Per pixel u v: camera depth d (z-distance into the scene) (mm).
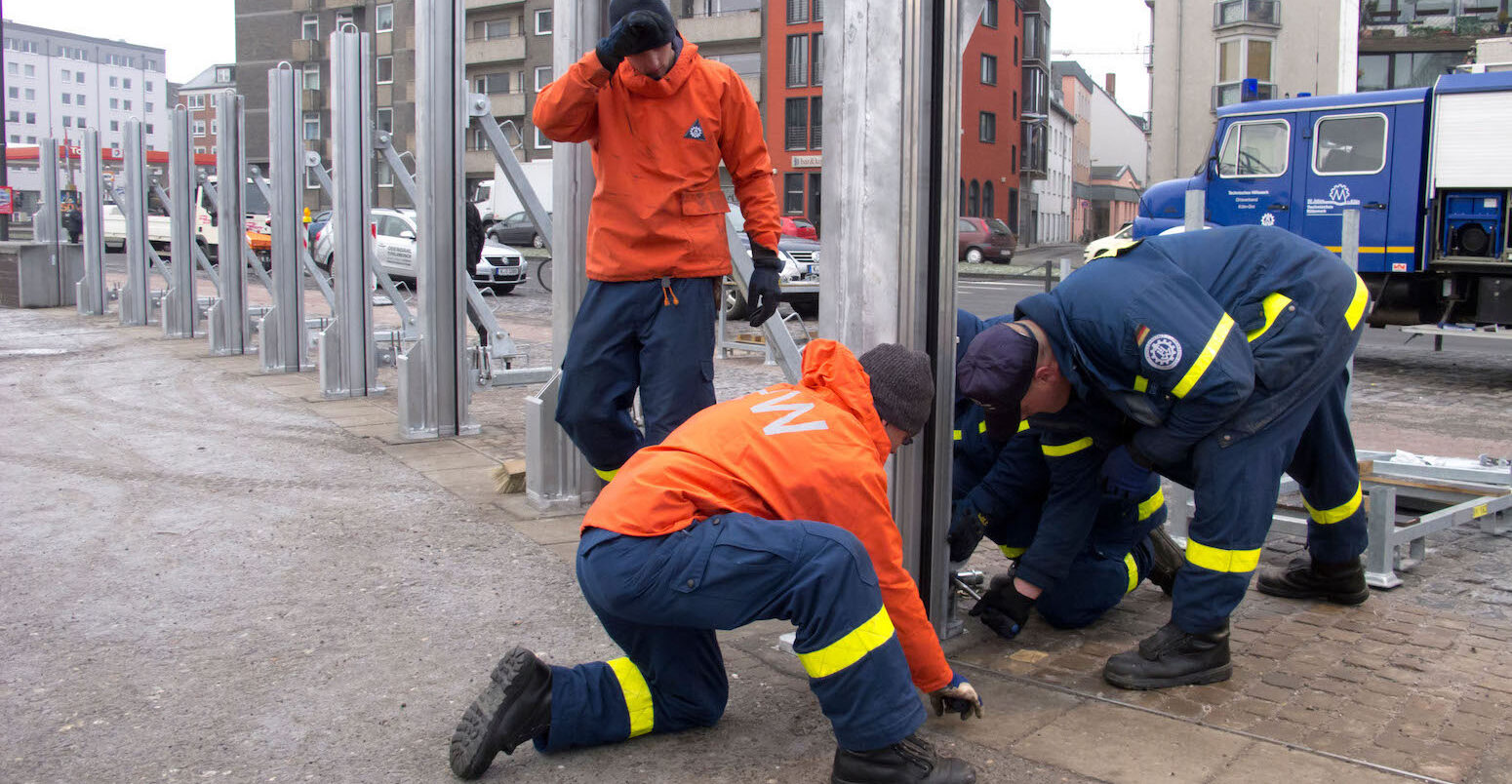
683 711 3020
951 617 3857
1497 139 11297
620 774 2840
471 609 4070
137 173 14367
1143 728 3105
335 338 8797
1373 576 4457
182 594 4199
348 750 2979
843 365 2793
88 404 8547
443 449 6961
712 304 4086
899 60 3475
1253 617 4086
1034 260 44969
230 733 3066
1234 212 13492
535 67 57969
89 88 162375
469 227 9227
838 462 2668
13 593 4180
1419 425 8438
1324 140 12617
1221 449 3305
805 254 16547
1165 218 14812
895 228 3520
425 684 3414
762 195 4012
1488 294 11641
